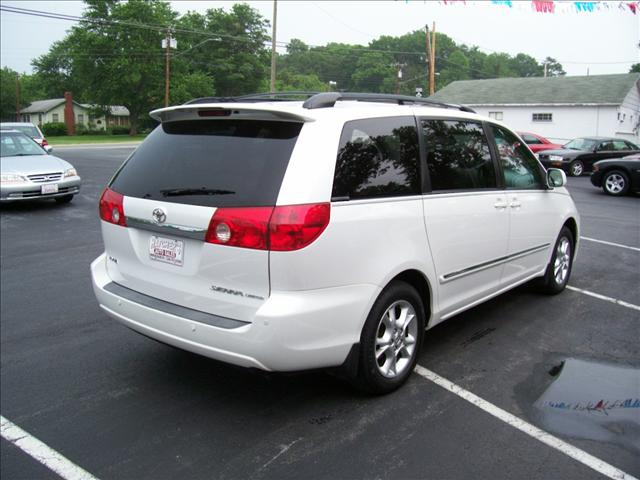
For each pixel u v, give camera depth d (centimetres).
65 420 337
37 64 8962
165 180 331
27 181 1045
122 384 382
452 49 7994
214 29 7194
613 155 1983
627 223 1026
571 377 386
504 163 457
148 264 341
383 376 348
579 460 291
